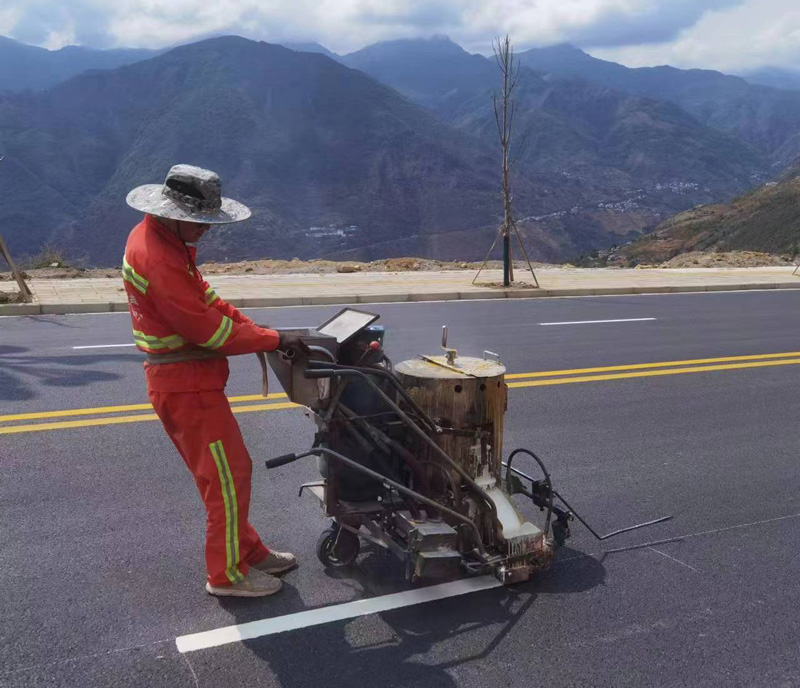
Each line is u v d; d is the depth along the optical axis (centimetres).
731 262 2262
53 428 537
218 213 280
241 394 648
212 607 314
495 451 339
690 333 1059
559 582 351
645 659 290
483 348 895
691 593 346
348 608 317
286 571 346
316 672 272
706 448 559
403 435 328
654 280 1700
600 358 863
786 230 16650
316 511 418
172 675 267
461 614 317
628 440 570
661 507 448
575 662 286
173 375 290
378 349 321
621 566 371
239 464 306
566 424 603
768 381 779
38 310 1042
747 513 444
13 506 406
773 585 357
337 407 310
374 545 380
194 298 275
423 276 1636
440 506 314
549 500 365
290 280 1478
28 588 324
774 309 1339
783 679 282
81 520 393
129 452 495
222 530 308
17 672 265
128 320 1002
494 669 279
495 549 340
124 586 329
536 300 1380
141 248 277
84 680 262
